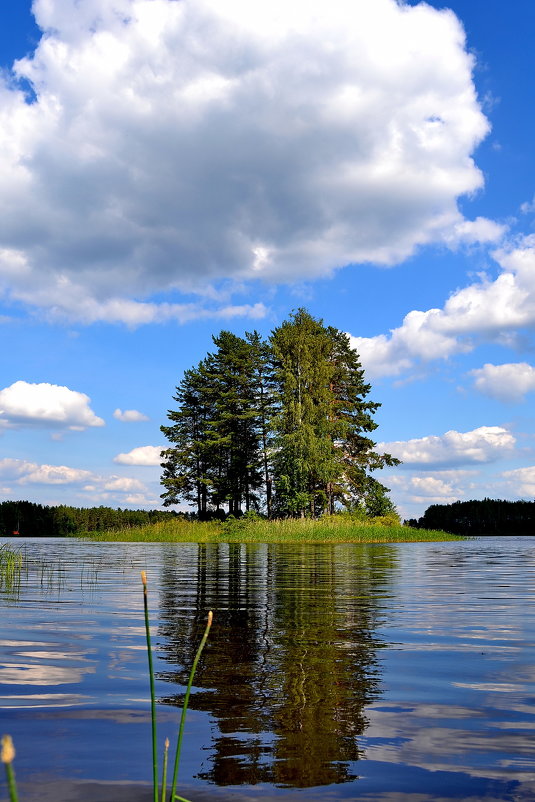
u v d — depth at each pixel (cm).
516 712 391
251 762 305
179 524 4575
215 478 5894
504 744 334
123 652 567
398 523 4709
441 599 984
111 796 266
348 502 5528
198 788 274
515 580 1337
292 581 1265
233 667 512
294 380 5022
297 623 739
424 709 397
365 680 471
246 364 5962
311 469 4878
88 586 1162
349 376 6103
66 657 547
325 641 626
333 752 320
